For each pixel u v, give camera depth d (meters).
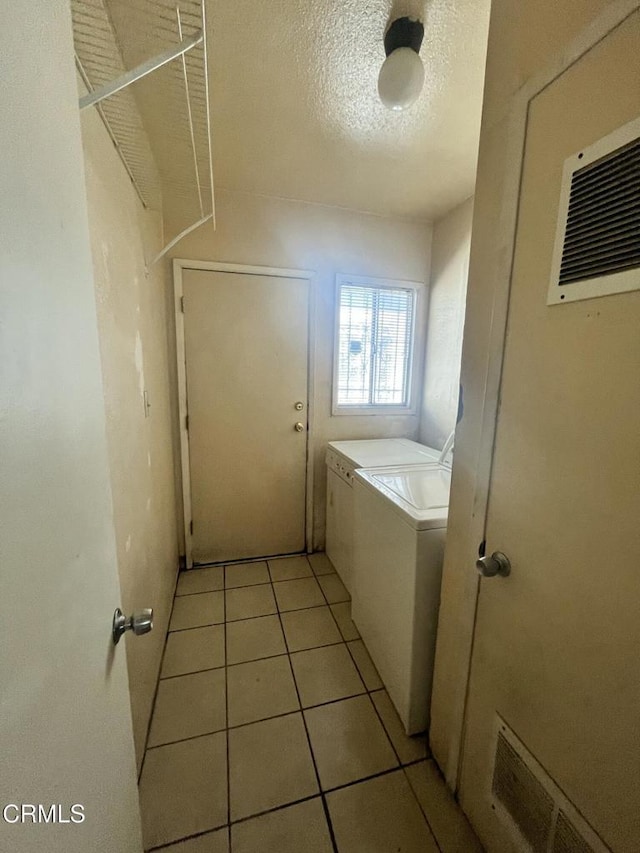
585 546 0.65
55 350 0.43
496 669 0.89
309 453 2.46
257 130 1.50
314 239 2.23
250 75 1.22
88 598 0.52
